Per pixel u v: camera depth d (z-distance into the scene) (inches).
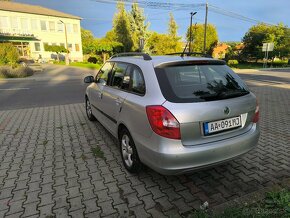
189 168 106.2
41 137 200.1
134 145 127.3
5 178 136.2
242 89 127.2
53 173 141.6
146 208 110.0
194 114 104.7
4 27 1550.2
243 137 119.3
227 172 140.5
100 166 149.6
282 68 1321.4
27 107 314.2
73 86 526.3
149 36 1588.3
